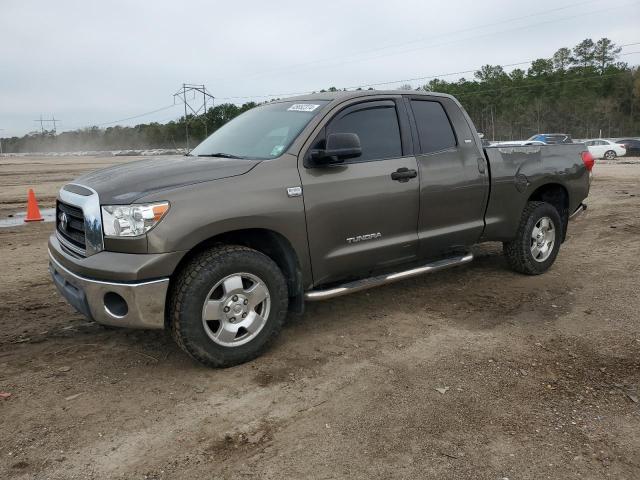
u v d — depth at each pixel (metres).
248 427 3.16
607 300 5.26
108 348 4.29
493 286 5.78
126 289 3.50
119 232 3.53
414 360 4.00
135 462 2.84
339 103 4.53
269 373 3.83
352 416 3.25
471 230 5.36
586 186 6.46
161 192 3.61
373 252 4.60
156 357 4.12
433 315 4.95
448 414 3.26
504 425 3.14
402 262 4.92
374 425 3.15
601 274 6.18
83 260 3.68
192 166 4.02
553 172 6.00
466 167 5.22
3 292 5.87
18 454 2.90
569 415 3.24
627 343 4.25
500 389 3.55
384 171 4.61
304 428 3.13
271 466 2.79
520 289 5.66
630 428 3.11
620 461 2.82
